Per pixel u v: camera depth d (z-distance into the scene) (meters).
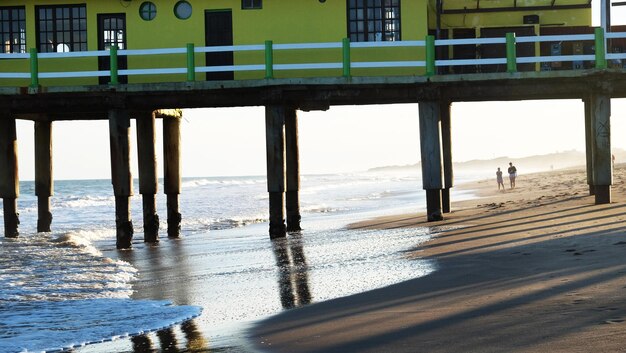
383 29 20.47
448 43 19.33
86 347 8.82
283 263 15.41
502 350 7.25
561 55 21.19
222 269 15.23
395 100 20.30
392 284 11.62
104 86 19.53
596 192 21.58
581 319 8.13
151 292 12.65
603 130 20.22
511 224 19.52
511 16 21.56
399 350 7.61
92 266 16.08
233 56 20.66
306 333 8.70
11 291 12.80
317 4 20.58
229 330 9.20
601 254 12.77
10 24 21.12
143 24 20.89
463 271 12.36
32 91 19.69
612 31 21.36
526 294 9.78
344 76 19.33
